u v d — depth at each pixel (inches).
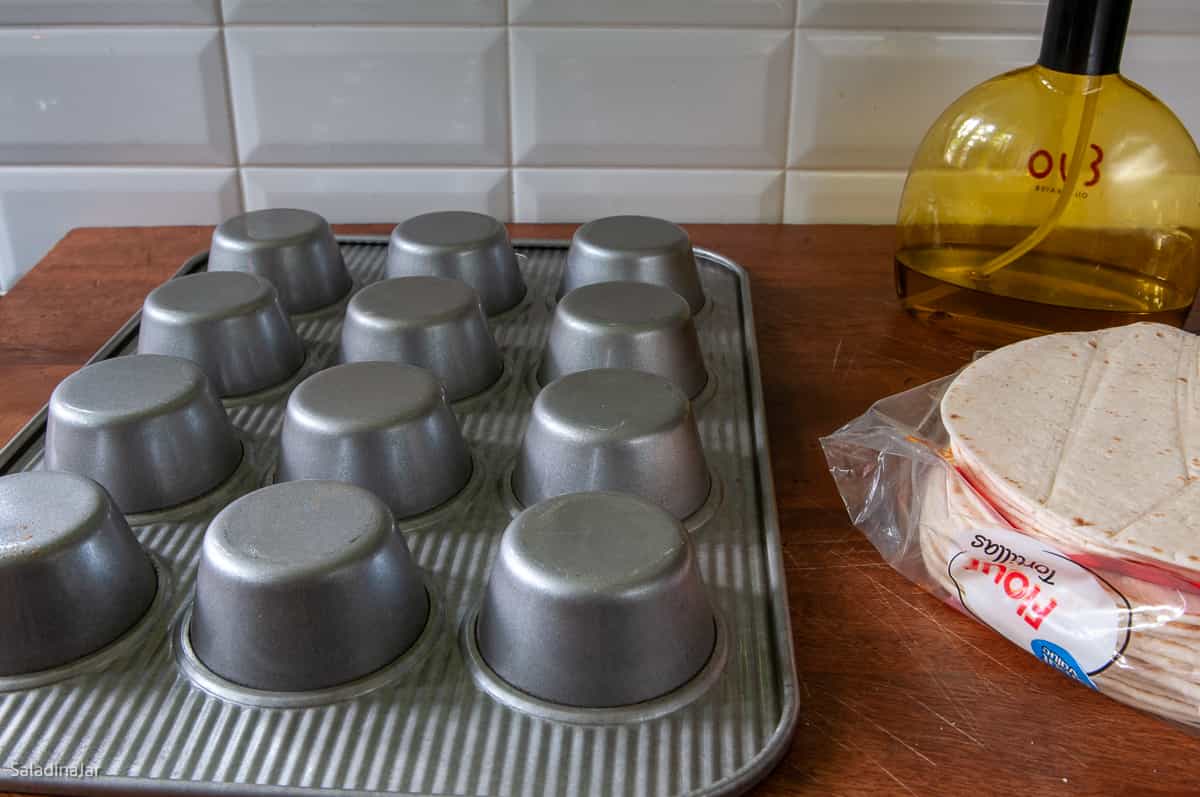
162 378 19.1
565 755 13.6
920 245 24.8
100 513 15.6
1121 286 23.2
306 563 14.4
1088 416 17.3
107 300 26.7
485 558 17.5
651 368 21.1
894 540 17.6
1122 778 13.5
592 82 29.6
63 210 31.9
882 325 25.5
